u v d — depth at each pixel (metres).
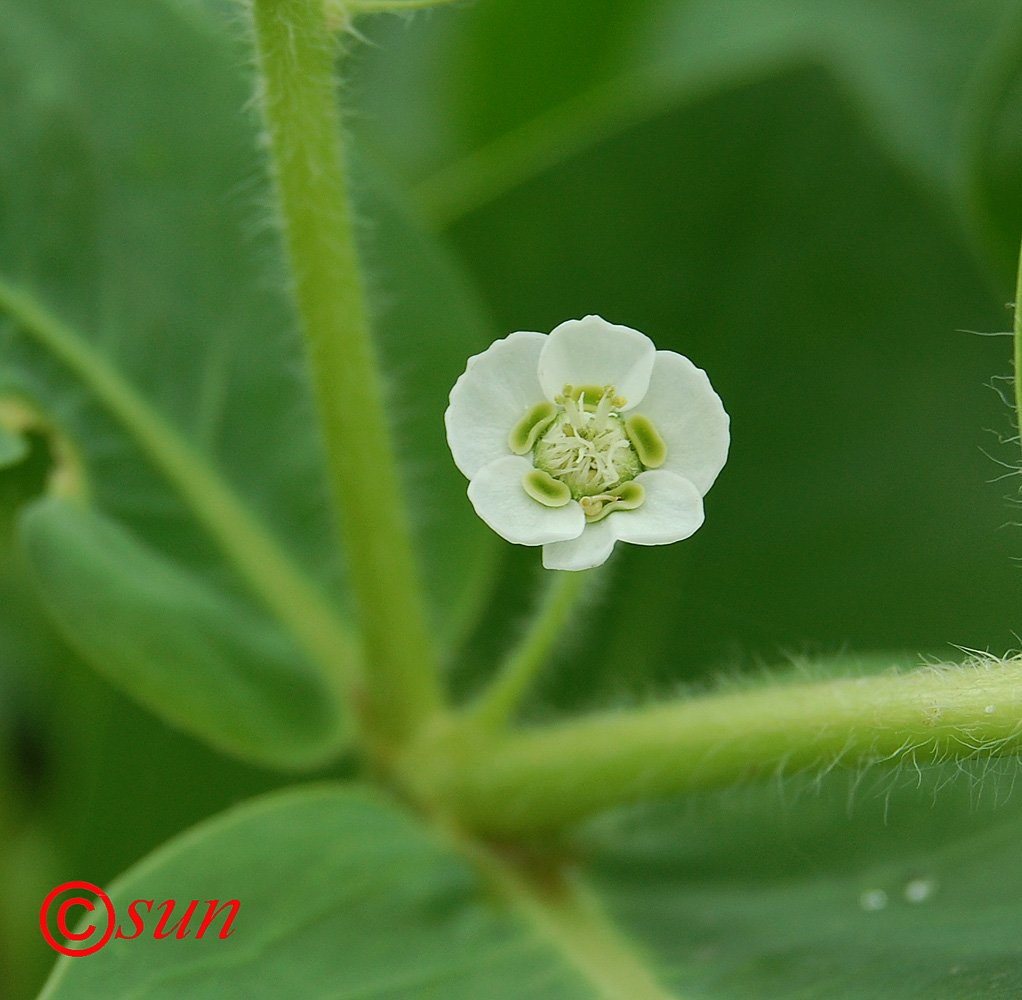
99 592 0.16
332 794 0.16
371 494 0.16
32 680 0.19
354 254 0.15
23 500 0.17
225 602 0.17
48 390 0.17
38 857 0.18
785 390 0.19
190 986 0.15
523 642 0.16
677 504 0.15
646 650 0.18
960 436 0.18
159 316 0.17
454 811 0.16
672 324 0.19
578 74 0.22
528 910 0.16
